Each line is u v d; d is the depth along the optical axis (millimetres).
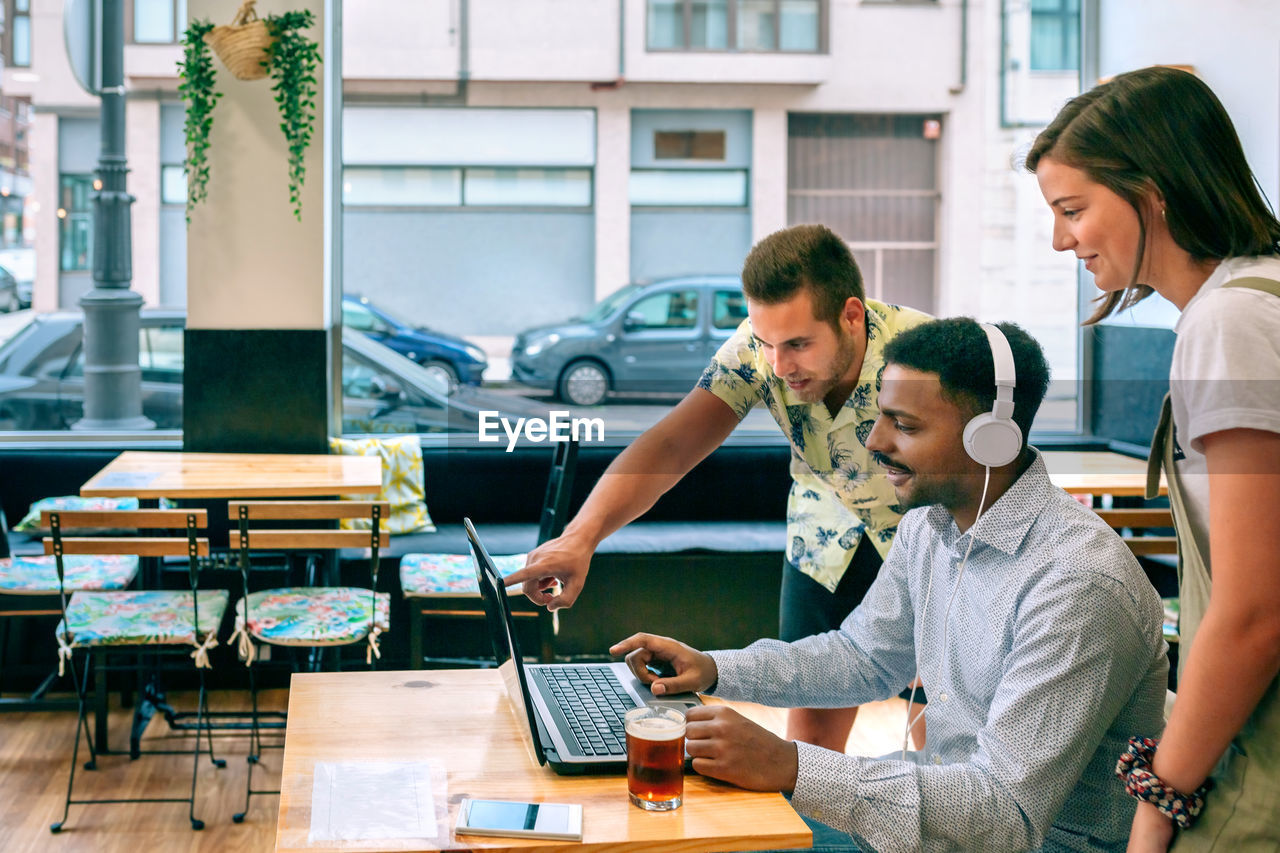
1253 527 884
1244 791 929
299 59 3600
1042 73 5891
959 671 1259
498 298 7152
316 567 3477
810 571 1926
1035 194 6000
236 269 3707
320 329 3730
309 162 3723
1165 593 3539
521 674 1151
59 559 2592
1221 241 963
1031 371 1154
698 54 7988
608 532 1541
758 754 1092
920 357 1153
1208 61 3875
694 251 8023
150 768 2930
